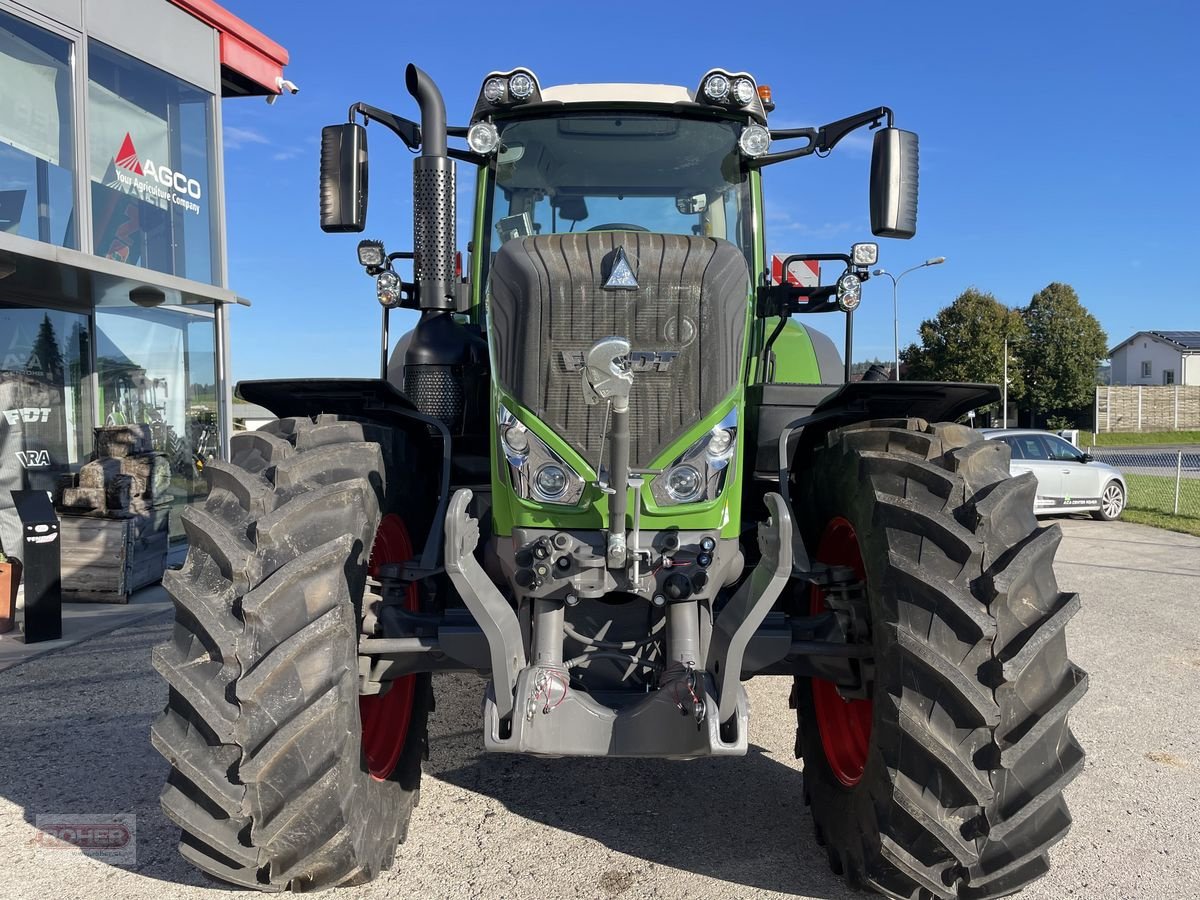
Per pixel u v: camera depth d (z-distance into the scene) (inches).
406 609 126.8
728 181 155.2
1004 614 98.1
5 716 186.2
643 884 119.6
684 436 107.7
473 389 147.3
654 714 102.7
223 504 105.4
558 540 105.2
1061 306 2217.0
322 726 94.9
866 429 121.7
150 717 185.6
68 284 336.8
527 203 156.6
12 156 315.3
